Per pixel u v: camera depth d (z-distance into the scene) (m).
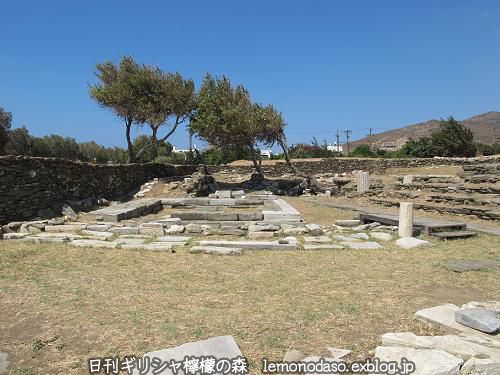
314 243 8.74
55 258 7.24
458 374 3.36
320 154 37.62
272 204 15.24
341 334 4.23
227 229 9.95
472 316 4.20
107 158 39.97
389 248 8.23
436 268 6.71
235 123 21.14
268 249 8.14
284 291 5.54
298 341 4.08
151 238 9.19
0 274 6.21
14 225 10.07
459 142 35.31
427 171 27.06
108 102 21.66
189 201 15.95
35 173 11.89
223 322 4.49
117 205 14.05
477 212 11.80
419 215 13.09
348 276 6.27
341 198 18.73
